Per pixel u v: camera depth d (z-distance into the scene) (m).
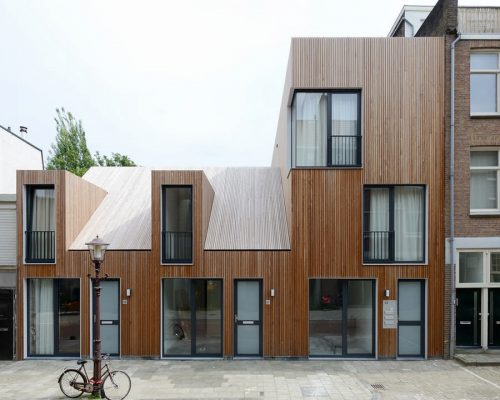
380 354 10.69
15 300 10.90
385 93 10.82
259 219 12.35
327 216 10.78
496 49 11.05
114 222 12.34
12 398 8.12
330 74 10.79
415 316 10.90
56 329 11.01
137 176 14.98
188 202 11.12
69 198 11.15
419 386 8.77
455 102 10.95
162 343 10.91
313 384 8.86
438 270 10.78
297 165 11.02
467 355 10.63
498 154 11.17
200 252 10.87
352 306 10.91
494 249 10.94
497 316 11.05
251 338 10.92
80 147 27.09
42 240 11.09
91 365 10.21
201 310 11.01
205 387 8.68
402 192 11.09
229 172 15.26
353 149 10.95
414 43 10.89
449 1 10.84
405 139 10.83
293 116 11.69
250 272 10.80
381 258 10.91
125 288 10.90
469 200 10.95
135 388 8.62
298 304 10.75
